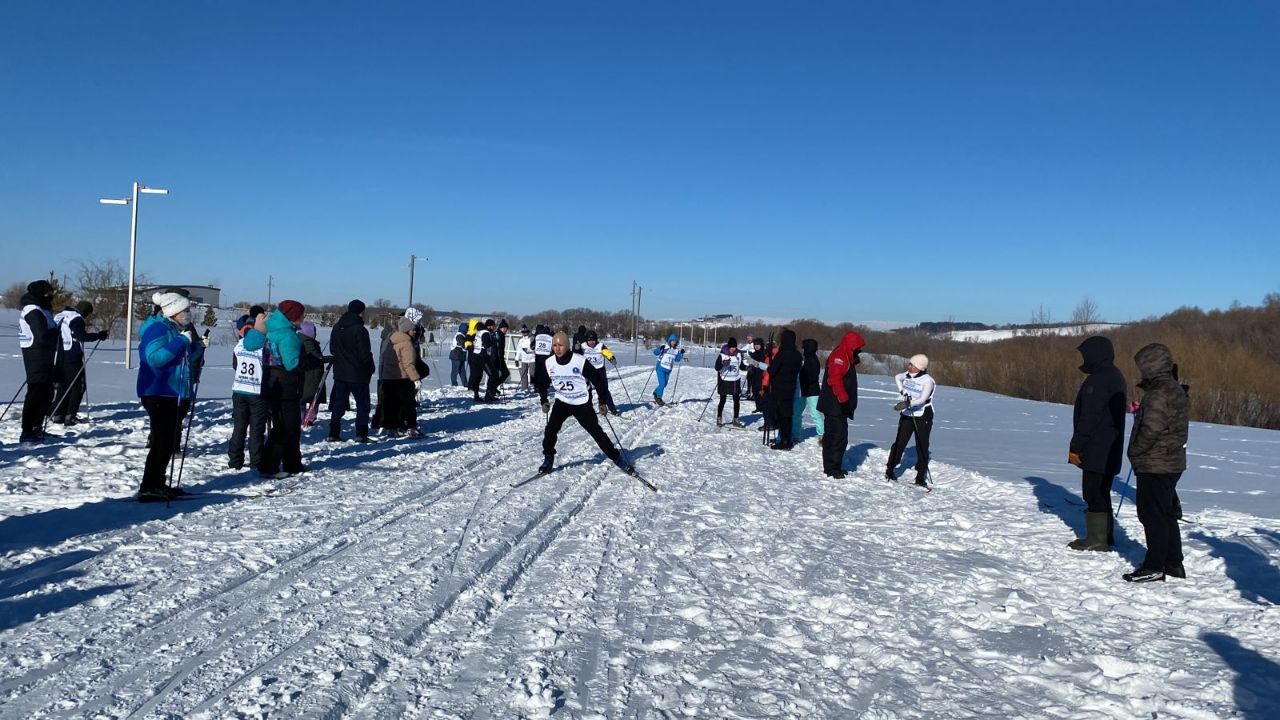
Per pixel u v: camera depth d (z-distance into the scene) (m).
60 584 4.68
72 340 10.49
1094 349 6.64
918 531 7.24
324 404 15.07
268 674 3.63
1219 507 9.06
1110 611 5.12
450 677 3.74
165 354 6.73
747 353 16.41
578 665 3.95
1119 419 6.51
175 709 3.28
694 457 11.36
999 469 11.39
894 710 3.62
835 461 10.16
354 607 4.57
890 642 4.46
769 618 4.76
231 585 4.84
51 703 3.28
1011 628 4.75
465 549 5.88
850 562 6.05
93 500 6.81
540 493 8.12
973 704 3.71
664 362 19.69
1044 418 21.02
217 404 13.82
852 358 10.20
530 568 5.61
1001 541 6.89
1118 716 3.62
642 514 7.46
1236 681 4.00
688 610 4.79
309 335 11.03
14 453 8.47
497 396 18.77
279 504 7.02
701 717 3.47
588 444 11.86
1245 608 5.11
